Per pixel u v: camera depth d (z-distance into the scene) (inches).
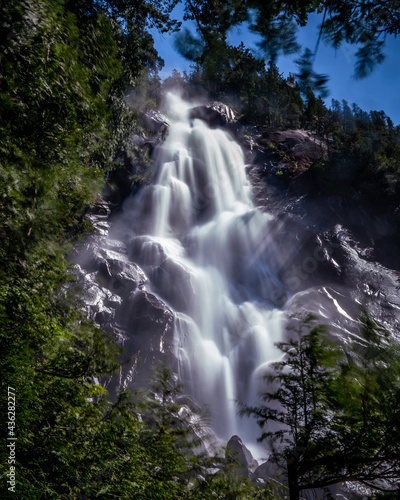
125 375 552.4
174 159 1338.6
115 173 1095.0
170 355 673.6
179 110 1775.3
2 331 123.0
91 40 154.3
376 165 1274.6
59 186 144.4
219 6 87.2
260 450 553.3
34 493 108.1
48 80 143.6
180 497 129.9
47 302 138.4
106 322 665.6
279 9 83.0
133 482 127.5
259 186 1326.3
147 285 828.6
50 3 145.1
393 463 79.7
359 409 77.8
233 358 801.6
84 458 126.5
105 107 159.0
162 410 135.3
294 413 92.9
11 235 123.5
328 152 1269.7
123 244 968.3
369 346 76.4
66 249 144.2
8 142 130.6
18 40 140.1
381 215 1122.7
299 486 90.0
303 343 91.1
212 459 127.6
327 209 1125.7
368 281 917.8
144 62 641.0
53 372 135.1
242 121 1689.2
